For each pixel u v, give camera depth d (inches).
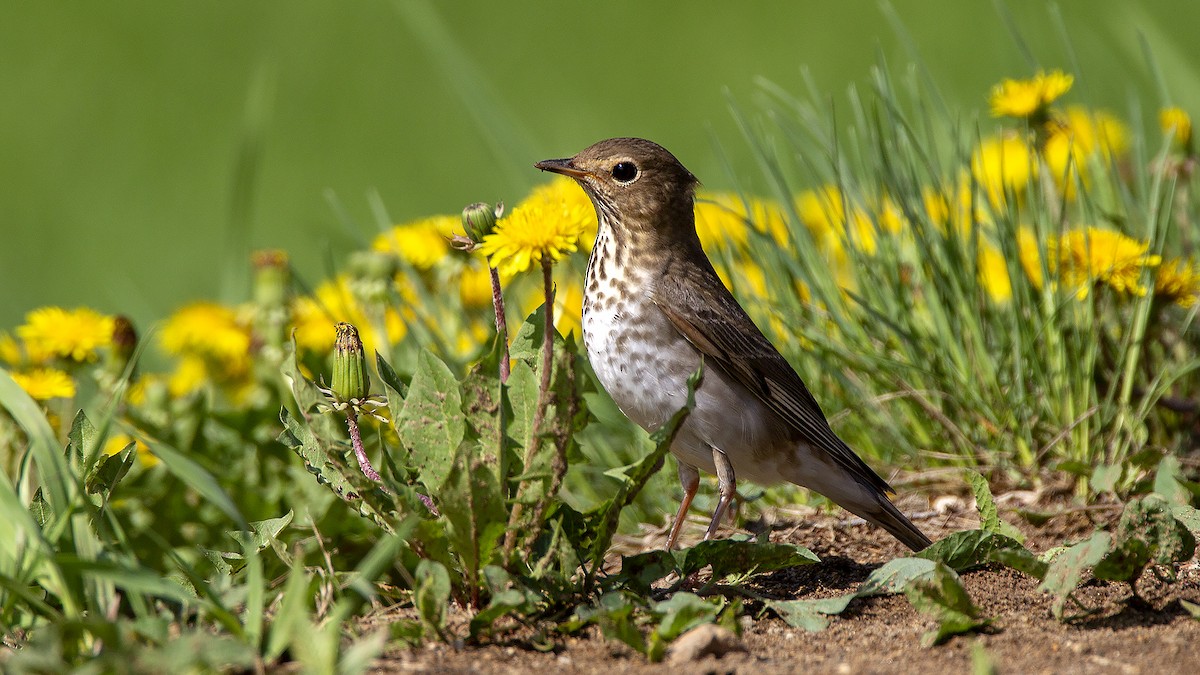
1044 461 416.2
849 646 271.6
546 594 281.6
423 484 291.1
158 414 429.7
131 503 404.8
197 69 1115.9
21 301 768.3
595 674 250.2
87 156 987.3
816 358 444.8
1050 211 450.0
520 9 1171.3
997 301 462.3
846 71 954.1
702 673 249.1
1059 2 796.6
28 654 217.0
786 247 470.6
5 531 253.6
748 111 923.4
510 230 265.7
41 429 253.9
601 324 374.0
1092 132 507.2
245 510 409.4
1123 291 415.5
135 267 835.4
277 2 1245.7
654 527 416.5
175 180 950.4
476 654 259.6
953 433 429.1
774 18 1088.2
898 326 427.5
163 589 231.9
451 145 978.7
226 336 485.4
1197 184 474.9
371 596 247.3
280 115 1034.1
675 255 377.4
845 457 364.2
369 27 1179.3
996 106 442.6
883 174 447.8
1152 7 912.9
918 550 359.3
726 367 364.8
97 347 436.1
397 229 473.7
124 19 1204.5
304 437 294.8
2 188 932.6
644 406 372.5
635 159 374.9
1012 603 292.7
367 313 463.5
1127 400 403.2
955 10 991.0
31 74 1117.7
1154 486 346.0
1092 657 257.4
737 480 424.8
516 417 287.0
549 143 914.1
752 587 316.8
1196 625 276.2
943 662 258.1
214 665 223.1
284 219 881.5
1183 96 562.6
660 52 1049.5
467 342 465.4
